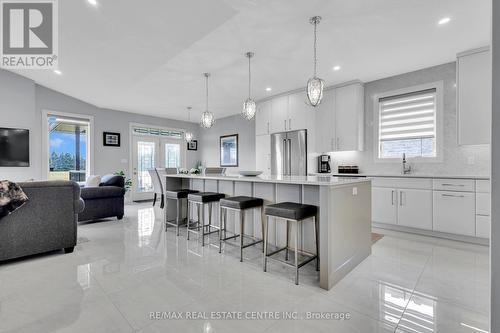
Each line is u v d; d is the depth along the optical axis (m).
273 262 2.49
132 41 3.03
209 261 2.52
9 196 2.36
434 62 3.56
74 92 5.23
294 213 2.05
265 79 4.23
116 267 2.36
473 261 2.51
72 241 2.79
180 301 1.78
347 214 2.23
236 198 2.74
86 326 1.49
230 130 7.18
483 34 2.80
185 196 3.43
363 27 2.65
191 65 3.64
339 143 4.39
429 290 1.93
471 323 1.53
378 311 1.66
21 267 2.36
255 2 2.25
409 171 3.93
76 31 2.93
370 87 4.34
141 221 4.36
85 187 4.17
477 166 3.39
